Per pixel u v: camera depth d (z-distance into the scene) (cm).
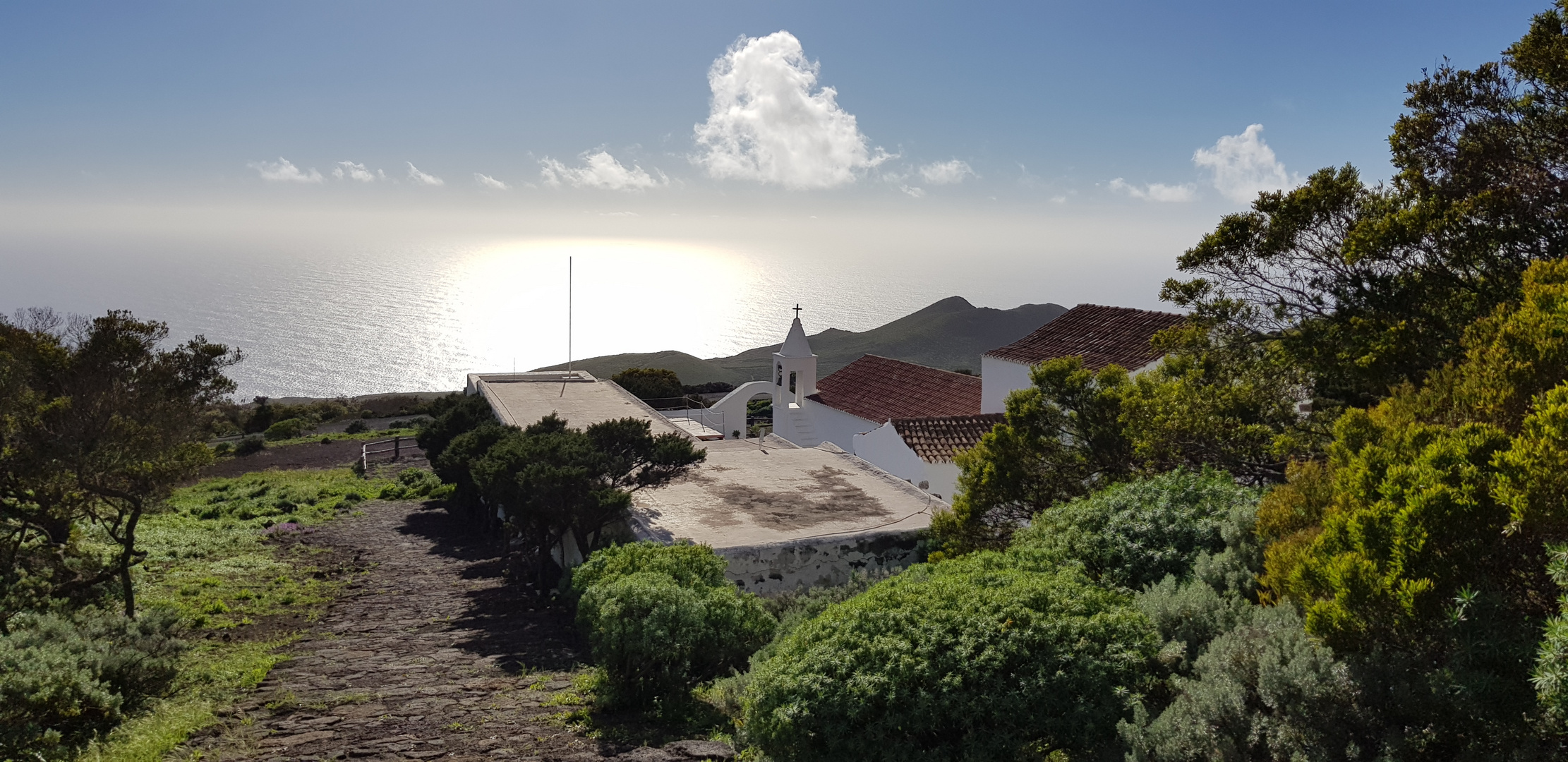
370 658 1396
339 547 2411
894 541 1777
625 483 1994
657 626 1023
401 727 1011
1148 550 949
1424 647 560
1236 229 1553
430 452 3009
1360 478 677
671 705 1048
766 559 1689
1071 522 1075
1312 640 599
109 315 1625
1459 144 1345
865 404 3394
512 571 2061
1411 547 552
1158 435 1572
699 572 1273
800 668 710
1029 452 1698
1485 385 739
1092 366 2525
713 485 2219
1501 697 498
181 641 1280
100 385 1587
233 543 2384
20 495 1488
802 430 3681
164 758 920
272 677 1276
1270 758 566
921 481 2438
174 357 1678
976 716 657
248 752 933
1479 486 560
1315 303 1509
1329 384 1537
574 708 1065
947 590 764
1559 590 559
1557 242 1208
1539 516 518
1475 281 1302
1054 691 657
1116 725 636
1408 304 1340
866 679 675
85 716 1015
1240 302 1614
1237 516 905
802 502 2045
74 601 1523
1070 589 765
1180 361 1742
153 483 1579
